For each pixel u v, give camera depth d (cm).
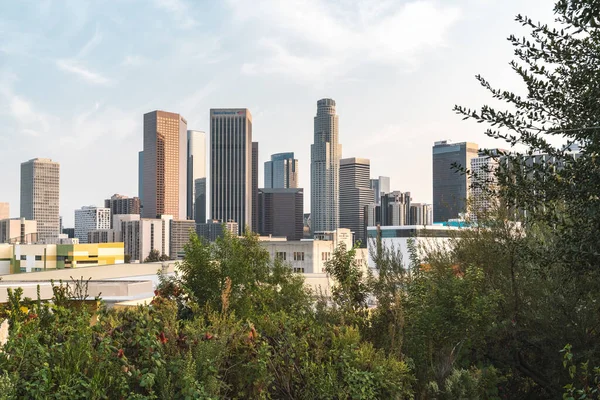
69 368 387
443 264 828
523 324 763
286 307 898
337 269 886
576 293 662
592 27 462
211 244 891
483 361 774
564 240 496
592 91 470
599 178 463
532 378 746
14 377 353
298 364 551
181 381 422
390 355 583
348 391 515
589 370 649
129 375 404
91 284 1759
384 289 866
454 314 655
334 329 631
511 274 744
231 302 813
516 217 782
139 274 4528
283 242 10312
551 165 493
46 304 532
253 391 500
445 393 590
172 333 486
